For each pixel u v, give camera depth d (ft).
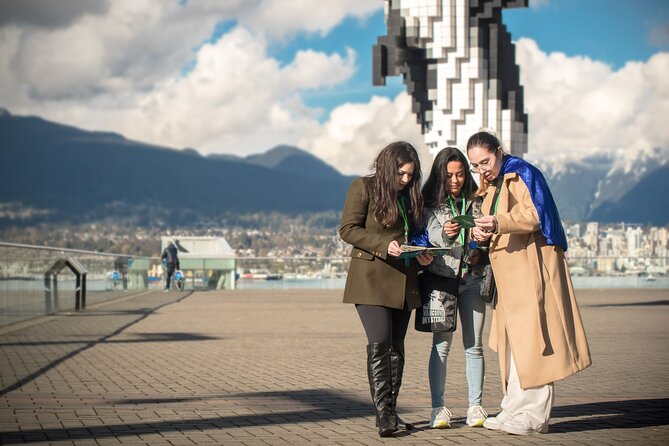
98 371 36.32
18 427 24.16
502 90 81.82
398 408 27.66
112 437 22.90
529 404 23.58
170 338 51.55
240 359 41.16
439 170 24.63
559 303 23.79
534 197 23.73
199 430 23.91
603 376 35.17
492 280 24.32
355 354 43.57
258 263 132.26
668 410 26.99
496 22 81.92
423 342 49.80
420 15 80.48
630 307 81.51
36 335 52.47
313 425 24.75
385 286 23.77
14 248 58.70
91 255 84.38
